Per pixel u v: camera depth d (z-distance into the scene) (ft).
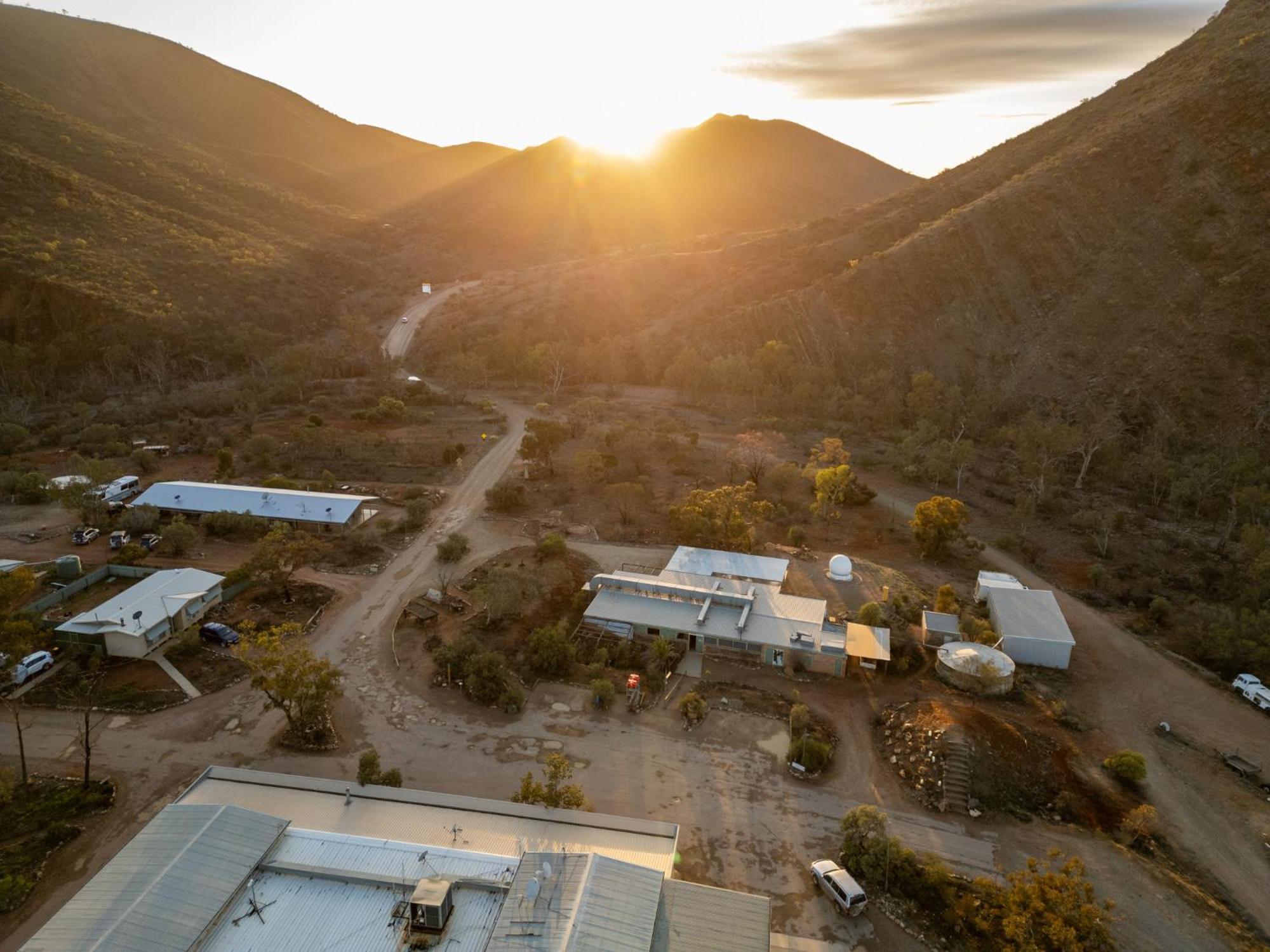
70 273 528.22
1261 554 268.00
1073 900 113.91
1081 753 177.17
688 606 225.35
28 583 194.59
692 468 367.86
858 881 138.00
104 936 100.78
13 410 412.77
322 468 356.38
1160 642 230.27
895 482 366.43
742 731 180.75
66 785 156.56
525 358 560.61
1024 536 309.63
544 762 168.14
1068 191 536.01
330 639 215.72
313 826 134.92
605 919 104.06
